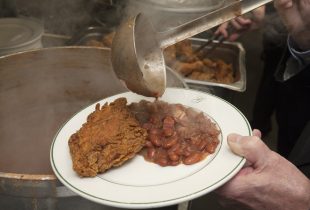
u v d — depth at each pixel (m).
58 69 0.90
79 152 0.60
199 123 0.67
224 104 0.71
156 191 0.57
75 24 1.19
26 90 0.90
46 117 0.94
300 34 0.94
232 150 0.62
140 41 0.71
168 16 0.98
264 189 0.63
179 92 0.75
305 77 0.96
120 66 0.67
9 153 0.87
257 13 1.09
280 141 1.08
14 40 0.96
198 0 1.00
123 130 0.62
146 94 0.68
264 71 1.29
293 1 0.92
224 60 1.16
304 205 0.65
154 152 0.63
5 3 1.12
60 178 0.58
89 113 0.71
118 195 0.57
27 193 0.58
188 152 0.62
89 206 0.60
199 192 0.56
